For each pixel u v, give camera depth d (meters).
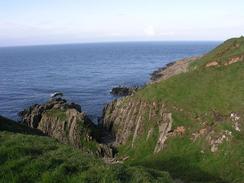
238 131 51.69
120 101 82.31
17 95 147.00
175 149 55.62
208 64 78.38
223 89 63.34
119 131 74.19
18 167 16.62
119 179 16.69
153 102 68.81
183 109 62.00
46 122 81.19
